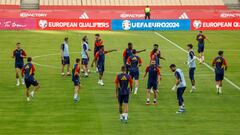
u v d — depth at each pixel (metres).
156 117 64.12
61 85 81.88
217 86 77.19
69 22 163.38
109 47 124.12
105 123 61.19
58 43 130.50
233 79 87.94
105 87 80.69
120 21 165.25
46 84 82.44
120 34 152.25
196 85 82.88
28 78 70.81
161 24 166.62
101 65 81.88
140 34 153.12
